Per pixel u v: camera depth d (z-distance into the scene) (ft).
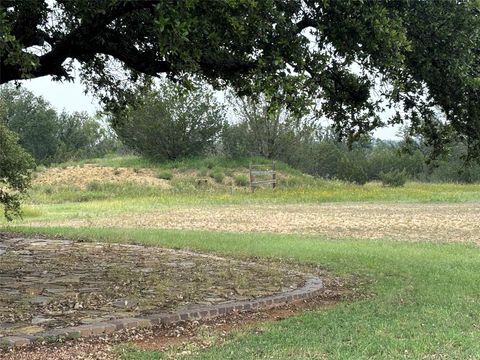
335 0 26.61
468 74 29.78
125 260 40.55
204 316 26.27
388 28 26.00
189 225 67.41
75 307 26.55
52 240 52.08
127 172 127.24
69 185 116.88
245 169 132.36
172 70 31.24
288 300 29.89
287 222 70.08
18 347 21.02
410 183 150.61
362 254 45.50
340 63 29.91
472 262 42.93
